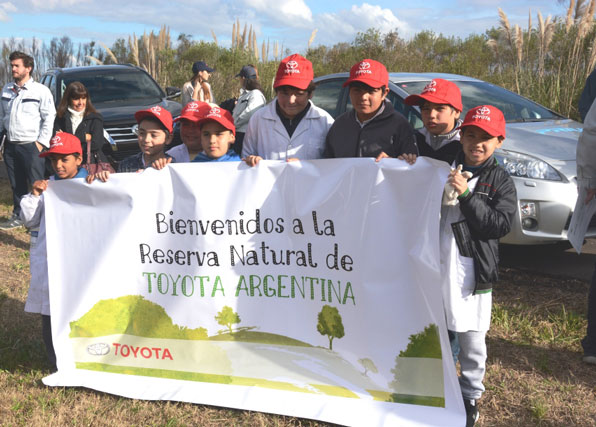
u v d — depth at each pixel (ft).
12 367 13.52
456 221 10.25
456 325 10.25
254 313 11.93
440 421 10.48
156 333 12.48
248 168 11.66
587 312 14.33
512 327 14.94
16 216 26.22
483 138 9.95
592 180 13.01
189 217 12.04
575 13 35.22
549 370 12.77
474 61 49.80
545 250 20.99
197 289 12.18
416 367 10.82
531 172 17.56
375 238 10.85
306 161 11.32
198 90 32.01
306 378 11.62
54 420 11.28
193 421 11.26
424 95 11.06
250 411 11.44
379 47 54.95
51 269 12.80
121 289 12.60
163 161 12.16
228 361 12.12
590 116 12.73
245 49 58.03
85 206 12.60
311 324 11.58
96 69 35.53
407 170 10.51
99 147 21.56
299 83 11.87
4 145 25.85
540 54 36.29
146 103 32.12
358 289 11.10
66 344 12.93
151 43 59.47
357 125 12.09
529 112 21.88
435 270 10.31
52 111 25.35
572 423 10.93
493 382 12.37
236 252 11.90
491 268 10.07
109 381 12.60
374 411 10.89
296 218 11.44
